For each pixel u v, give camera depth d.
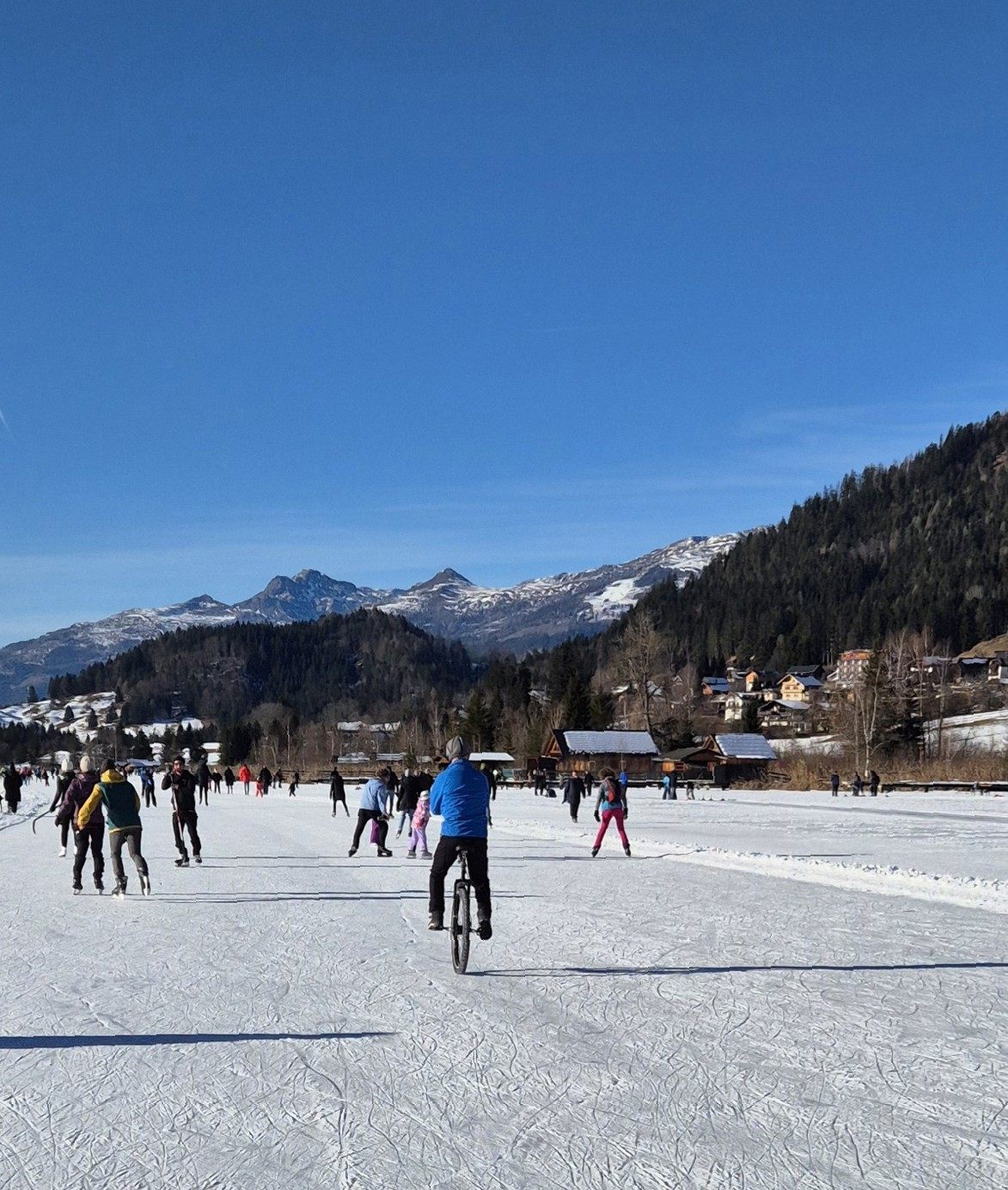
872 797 58.53
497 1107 5.84
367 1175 4.91
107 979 9.40
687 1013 7.94
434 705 153.62
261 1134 5.45
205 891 16.39
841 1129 5.45
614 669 126.19
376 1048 7.02
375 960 10.22
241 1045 7.14
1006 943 10.95
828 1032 7.37
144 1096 6.07
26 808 57.81
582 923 12.53
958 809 46.25
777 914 13.21
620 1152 5.16
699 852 21.98
